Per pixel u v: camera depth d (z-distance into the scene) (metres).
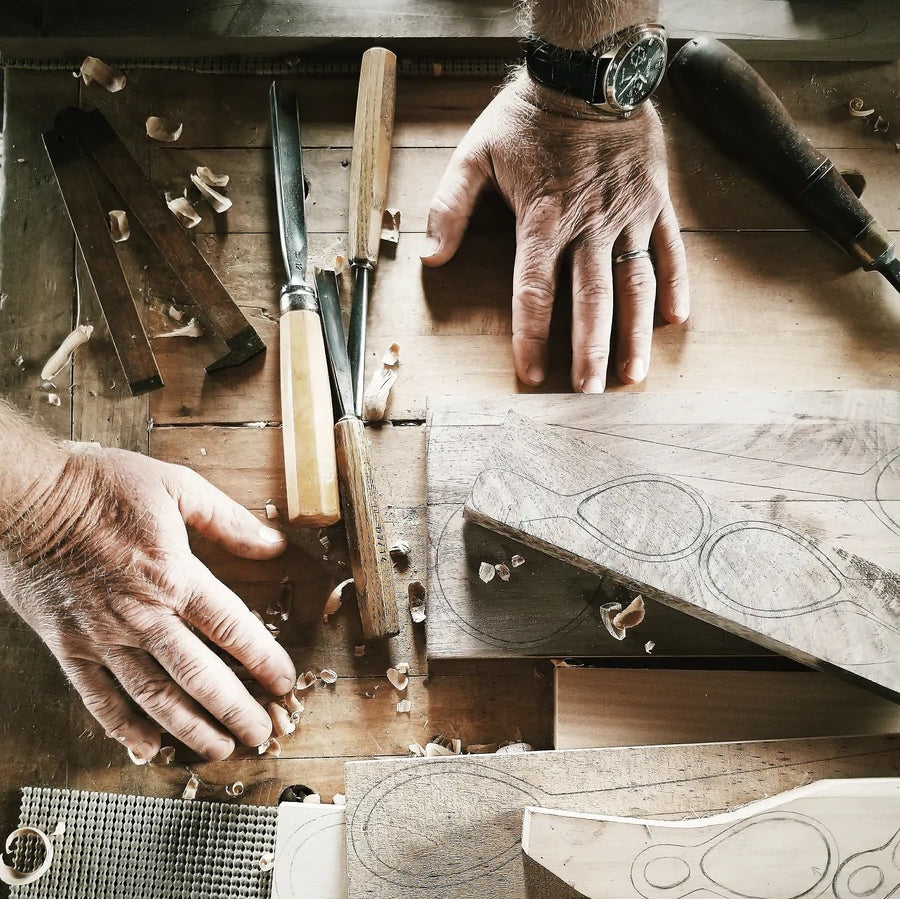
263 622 1.19
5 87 1.32
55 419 1.24
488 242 1.30
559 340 1.26
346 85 1.34
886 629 1.04
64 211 1.29
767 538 1.07
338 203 1.31
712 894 0.96
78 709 1.17
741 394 1.18
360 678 1.18
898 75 1.39
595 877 0.95
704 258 1.31
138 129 1.32
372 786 1.05
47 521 1.03
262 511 1.22
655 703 1.14
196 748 1.10
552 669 1.17
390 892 1.03
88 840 1.12
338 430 1.15
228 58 1.34
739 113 1.25
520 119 1.20
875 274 1.32
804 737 1.12
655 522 1.07
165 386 1.25
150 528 1.08
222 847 1.12
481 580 1.14
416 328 1.27
